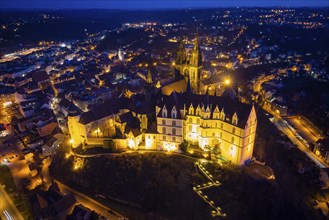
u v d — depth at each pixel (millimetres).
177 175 112125
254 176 111000
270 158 130625
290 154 135125
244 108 112562
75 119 129000
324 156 136500
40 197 101438
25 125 164000
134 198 106125
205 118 118875
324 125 167500
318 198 111500
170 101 123125
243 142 112188
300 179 121750
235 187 106500
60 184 116750
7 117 190250
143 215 99812
